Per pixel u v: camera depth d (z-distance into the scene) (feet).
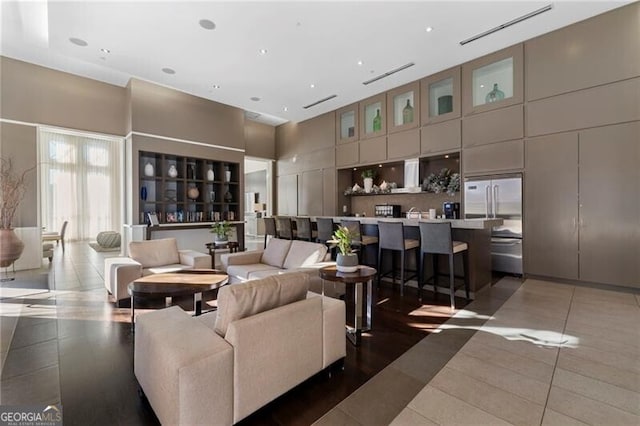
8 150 16.98
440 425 5.23
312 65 16.48
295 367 5.98
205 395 4.65
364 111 22.30
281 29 13.00
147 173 20.66
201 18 12.08
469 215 16.76
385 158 20.92
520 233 15.11
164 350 4.84
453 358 7.58
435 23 12.93
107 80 20.16
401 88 19.81
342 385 6.49
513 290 13.29
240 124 25.54
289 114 25.71
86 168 33.12
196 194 22.91
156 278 10.51
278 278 6.00
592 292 12.75
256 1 11.16
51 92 18.38
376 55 15.57
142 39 13.57
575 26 13.38
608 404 5.70
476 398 5.97
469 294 12.45
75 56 15.10
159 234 21.43
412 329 9.45
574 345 8.11
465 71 16.79
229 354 4.94
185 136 22.15
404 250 13.05
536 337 8.66
